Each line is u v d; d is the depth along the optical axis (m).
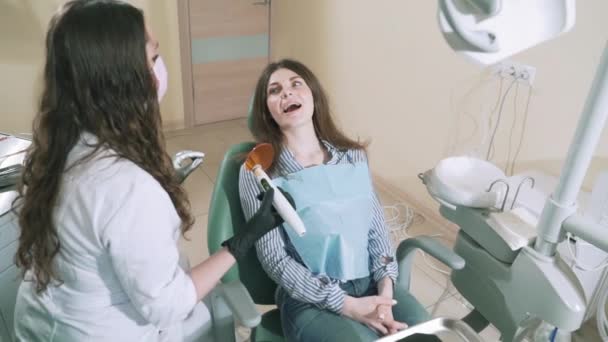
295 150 1.29
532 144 1.87
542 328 0.90
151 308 0.83
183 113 3.56
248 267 1.23
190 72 3.44
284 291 1.22
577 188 0.78
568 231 0.82
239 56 3.59
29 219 0.81
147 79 0.81
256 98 1.28
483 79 1.99
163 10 3.17
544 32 0.57
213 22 3.37
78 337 0.88
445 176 1.14
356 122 2.86
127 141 0.80
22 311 0.94
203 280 0.92
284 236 1.20
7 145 1.46
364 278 1.25
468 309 1.83
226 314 1.10
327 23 2.91
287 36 3.42
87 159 0.78
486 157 2.08
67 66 0.75
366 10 2.55
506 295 1.00
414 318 1.16
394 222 2.44
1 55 2.84
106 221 0.77
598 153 1.65
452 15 0.56
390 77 2.49
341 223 1.19
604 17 1.54
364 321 1.10
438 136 2.29
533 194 1.62
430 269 2.07
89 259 0.82
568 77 1.68
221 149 3.25
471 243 1.10
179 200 0.92
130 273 0.80
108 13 0.75
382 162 2.71
